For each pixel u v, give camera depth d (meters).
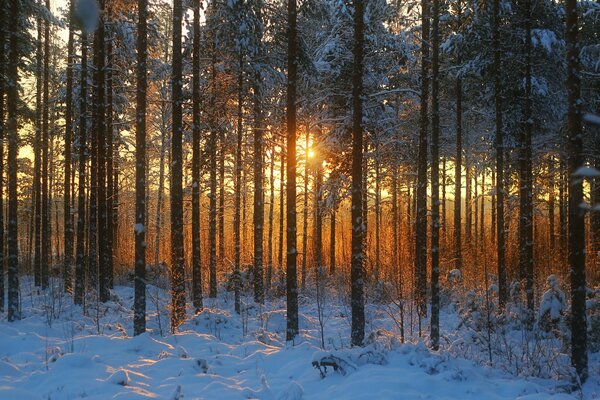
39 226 24.23
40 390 7.84
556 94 17.77
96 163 18.41
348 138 19.91
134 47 18.73
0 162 16.94
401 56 19.55
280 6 15.70
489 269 21.62
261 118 18.70
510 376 9.27
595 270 17.88
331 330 14.48
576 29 9.21
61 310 15.66
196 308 16.45
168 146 28.16
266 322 15.42
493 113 20.19
